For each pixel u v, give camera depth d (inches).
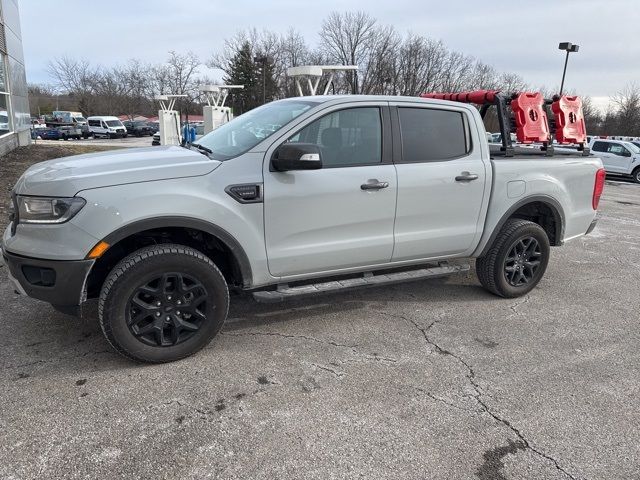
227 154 137.6
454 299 185.6
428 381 126.5
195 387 119.8
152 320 127.3
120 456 95.3
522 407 116.6
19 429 102.0
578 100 195.9
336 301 179.3
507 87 2322.8
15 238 122.0
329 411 112.0
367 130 149.6
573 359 141.6
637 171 736.3
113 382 120.6
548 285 207.6
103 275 133.3
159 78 2503.7
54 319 153.6
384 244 154.7
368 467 94.9
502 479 93.0
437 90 2097.7
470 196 166.6
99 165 127.7
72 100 2918.3
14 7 695.7
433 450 100.3
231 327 154.9
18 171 452.8
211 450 98.0
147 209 120.1
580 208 195.9
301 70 511.2
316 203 140.9
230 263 141.3
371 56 2065.7
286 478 91.3
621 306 185.8
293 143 130.5
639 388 127.0
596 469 96.7
